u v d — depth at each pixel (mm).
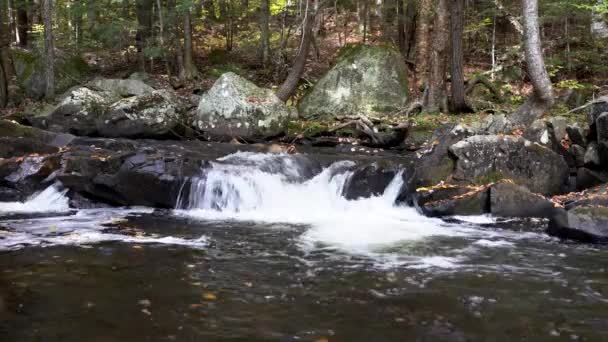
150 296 4039
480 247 5949
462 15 13078
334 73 14984
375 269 4965
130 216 7418
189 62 17688
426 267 5062
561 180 8422
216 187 8070
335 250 5711
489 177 8094
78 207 7957
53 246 5500
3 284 4223
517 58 16188
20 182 8188
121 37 17719
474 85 14844
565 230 6371
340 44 20766
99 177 7941
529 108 10414
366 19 19562
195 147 10781
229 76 12805
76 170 8070
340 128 12695
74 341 3203
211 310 3781
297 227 6965
